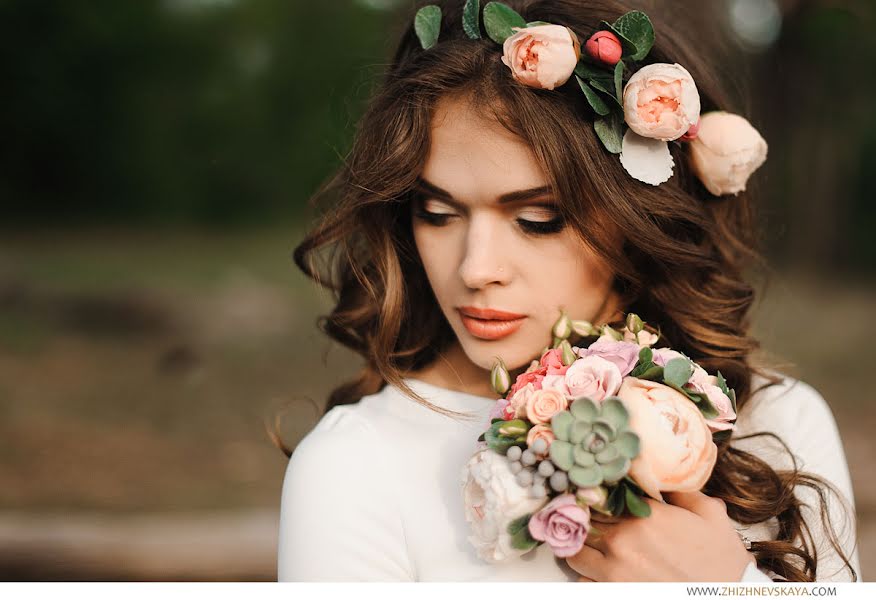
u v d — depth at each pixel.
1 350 6.67
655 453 1.06
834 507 1.47
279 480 4.16
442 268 1.28
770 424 1.53
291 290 8.73
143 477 4.19
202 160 14.93
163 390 5.73
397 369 1.47
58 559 3.15
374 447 1.34
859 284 10.52
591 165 1.24
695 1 3.61
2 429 4.89
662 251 1.33
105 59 13.75
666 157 1.30
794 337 7.41
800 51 8.11
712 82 1.51
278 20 14.05
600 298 1.35
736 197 1.64
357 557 1.28
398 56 1.47
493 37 1.27
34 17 12.97
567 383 1.12
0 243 11.98
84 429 4.92
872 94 9.26
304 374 6.10
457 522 1.29
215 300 8.08
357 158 1.45
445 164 1.22
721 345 1.49
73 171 14.70
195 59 14.06
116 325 7.51
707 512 1.21
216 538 3.23
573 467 1.05
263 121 14.77
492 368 1.22
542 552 1.26
